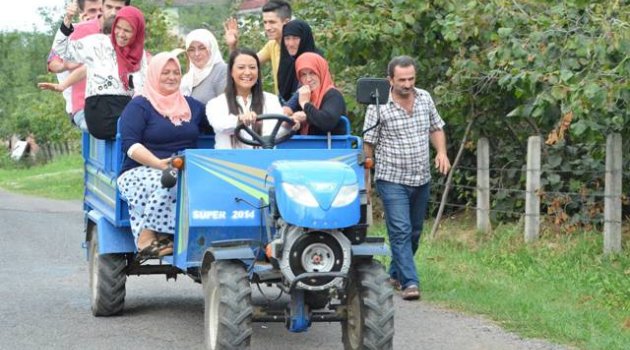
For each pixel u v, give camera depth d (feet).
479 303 33.83
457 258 42.32
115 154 30.94
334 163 25.63
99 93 32.68
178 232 27.81
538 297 34.22
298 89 31.14
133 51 33.24
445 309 33.68
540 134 47.96
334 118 29.66
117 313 33.32
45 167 153.99
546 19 40.55
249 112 28.30
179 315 33.68
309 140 29.71
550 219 45.39
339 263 24.40
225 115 29.55
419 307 34.04
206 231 26.48
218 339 24.71
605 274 37.22
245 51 29.60
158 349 28.91
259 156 26.96
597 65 37.45
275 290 37.47
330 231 24.40
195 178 26.50
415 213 36.42
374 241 25.45
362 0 48.70
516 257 41.16
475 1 43.57
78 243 53.11
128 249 31.86
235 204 26.53
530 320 31.27
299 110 30.99
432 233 47.70
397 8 46.75
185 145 30.42
